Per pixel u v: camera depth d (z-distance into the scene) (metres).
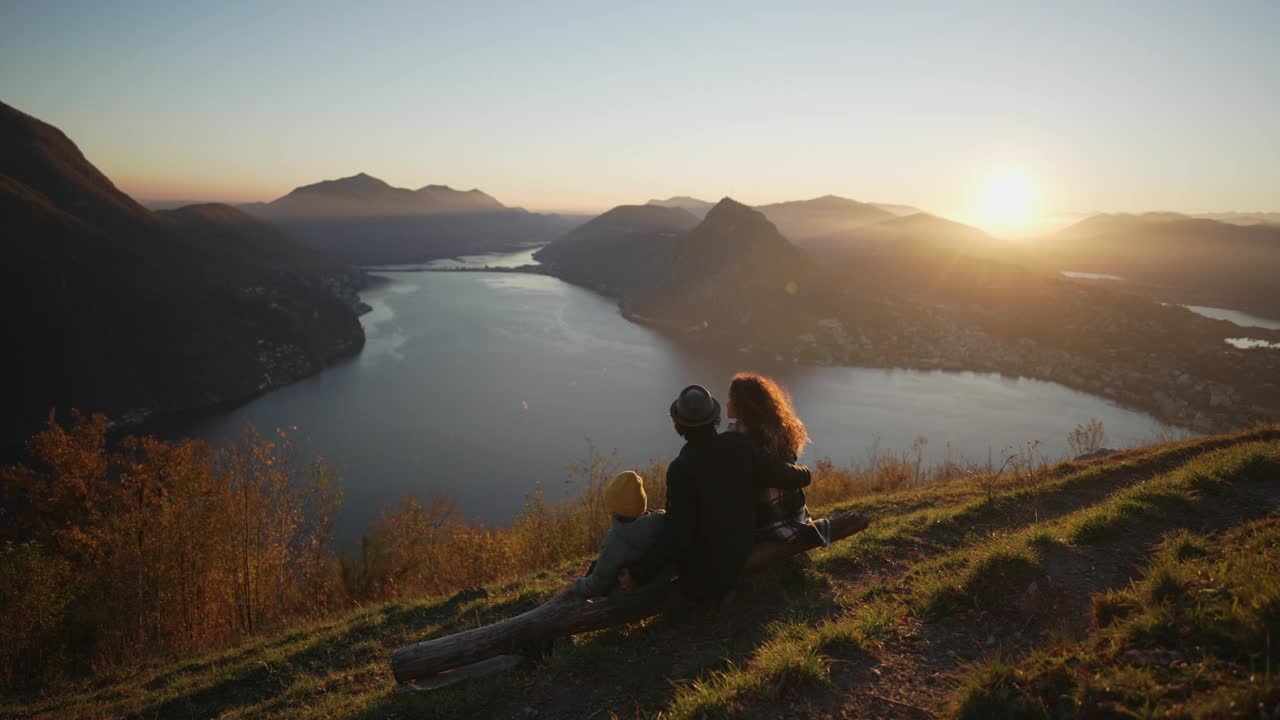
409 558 19.28
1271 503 6.32
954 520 7.65
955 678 3.69
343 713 4.83
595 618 4.70
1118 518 5.86
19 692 10.14
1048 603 4.43
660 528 4.54
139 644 16.70
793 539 4.94
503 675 4.61
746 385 4.81
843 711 3.46
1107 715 2.85
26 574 15.64
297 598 19.02
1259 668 2.88
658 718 3.67
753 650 4.32
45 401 154.12
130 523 18.94
